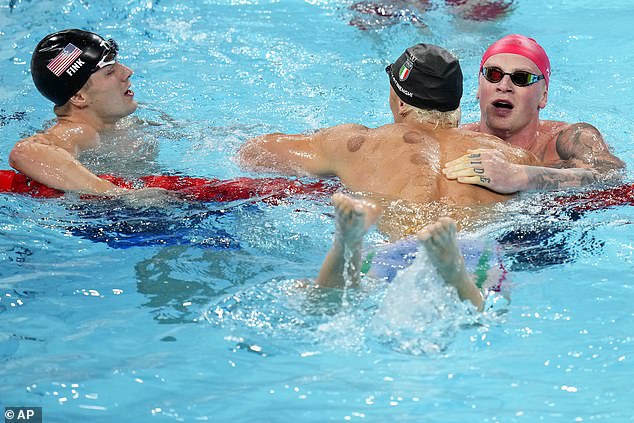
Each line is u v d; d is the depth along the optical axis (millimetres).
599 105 21469
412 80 15086
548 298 12328
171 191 16188
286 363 10914
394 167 14562
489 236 13625
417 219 13578
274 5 29766
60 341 11586
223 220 15109
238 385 10469
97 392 10391
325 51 25531
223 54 25312
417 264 12055
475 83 23031
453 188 14281
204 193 16078
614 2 29812
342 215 11359
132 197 15992
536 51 17641
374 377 10562
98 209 15672
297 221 14852
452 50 25391
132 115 20250
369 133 15508
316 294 12172
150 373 10750
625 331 11500
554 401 10078
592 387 10320
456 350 11109
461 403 10039
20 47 25656
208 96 22219
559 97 22031
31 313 12312
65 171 16375
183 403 10148
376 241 13336
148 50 25625
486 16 28359
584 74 23578
